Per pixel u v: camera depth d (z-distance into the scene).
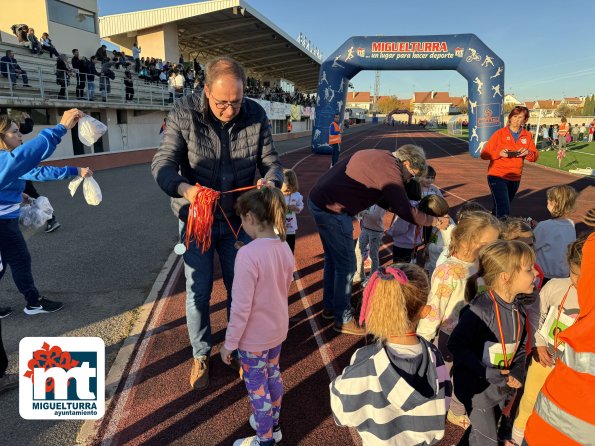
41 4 17.88
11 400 2.81
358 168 3.22
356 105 139.00
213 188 2.84
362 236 4.66
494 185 5.69
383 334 1.67
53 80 16.22
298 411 2.78
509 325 2.08
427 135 48.09
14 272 3.82
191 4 24.66
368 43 20.78
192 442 2.48
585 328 1.47
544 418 1.66
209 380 3.04
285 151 25.38
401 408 1.65
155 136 21.88
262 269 2.16
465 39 19.66
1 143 2.79
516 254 2.01
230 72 2.41
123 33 27.00
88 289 4.62
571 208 3.48
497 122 20.19
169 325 3.84
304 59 39.09
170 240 6.54
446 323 2.53
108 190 10.93
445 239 3.48
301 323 3.94
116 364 3.22
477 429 2.10
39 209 4.24
